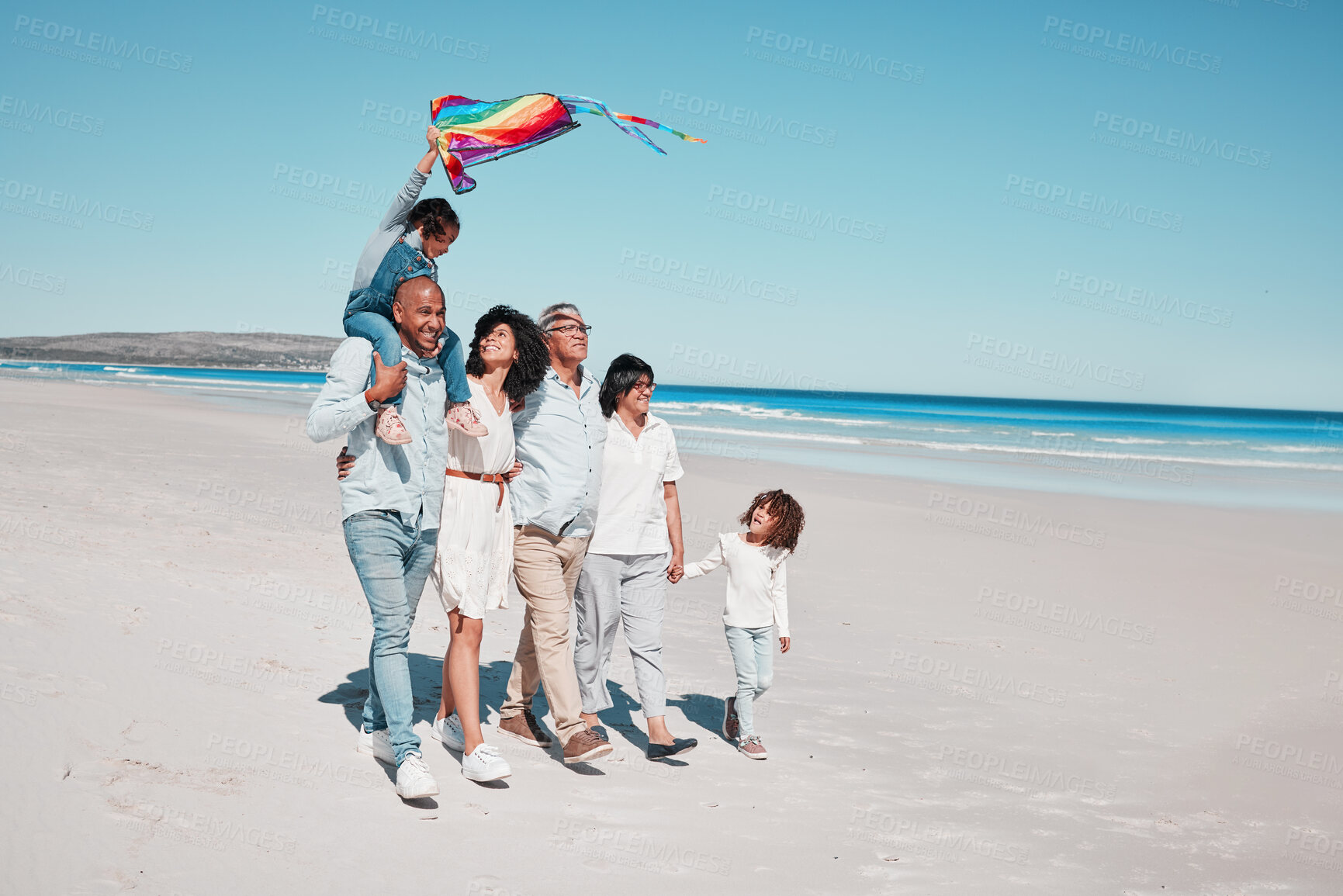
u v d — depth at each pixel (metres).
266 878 2.52
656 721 4.07
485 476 3.56
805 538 11.41
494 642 5.75
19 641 3.65
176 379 74.44
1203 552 11.27
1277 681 6.11
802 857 3.18
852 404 76.81
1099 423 51.25
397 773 3.20
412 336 3.33
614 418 4.14
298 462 15.14
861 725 4.86
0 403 24.91
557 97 3.56
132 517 8.18
